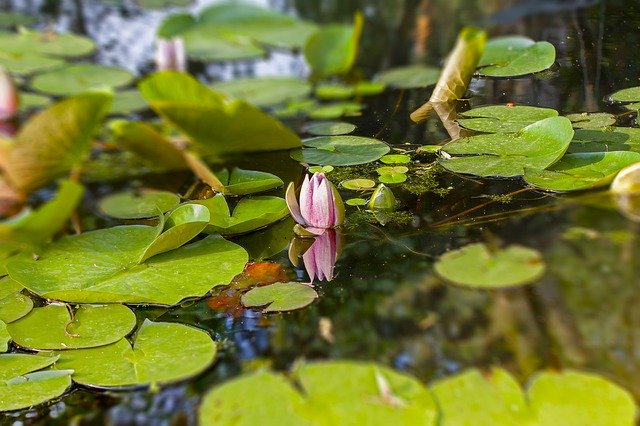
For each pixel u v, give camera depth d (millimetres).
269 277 1209
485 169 1318
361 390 1033
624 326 1079
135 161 1488
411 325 1111
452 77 1548
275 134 1399
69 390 1090
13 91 1612
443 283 1156
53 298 1181
